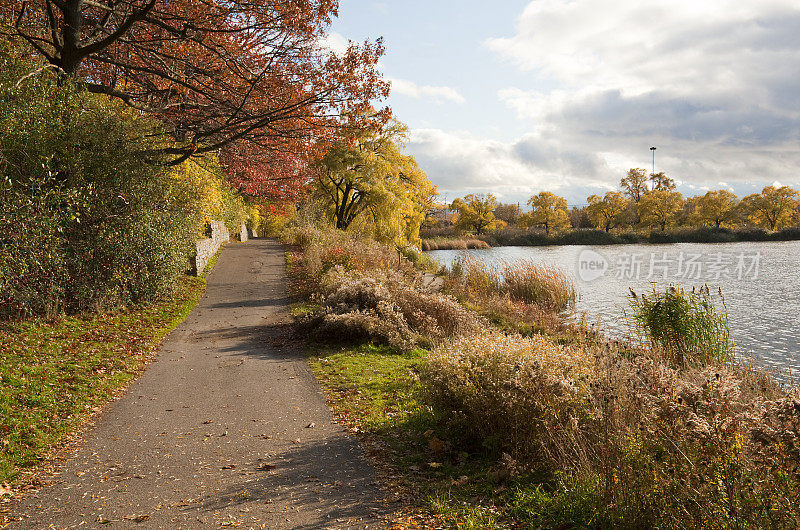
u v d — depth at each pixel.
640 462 3.59
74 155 12.12
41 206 10.26
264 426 6.69
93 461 5.63
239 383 8.73
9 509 4.50
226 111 16.47
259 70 16.34
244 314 15.01
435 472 5.11
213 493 4.77
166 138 18.09
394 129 39.00
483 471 4.98
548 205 93.50
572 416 4.76
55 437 6.26
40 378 8.02
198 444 6.10
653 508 3.42
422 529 3.95
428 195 46.84
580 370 5.62
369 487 4.80
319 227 36.09
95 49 13.75
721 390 3.81
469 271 21.52
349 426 6.60
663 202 90.25
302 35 15.83
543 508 4.02
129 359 10.02
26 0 13.98
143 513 4.40
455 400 6.06
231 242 36.84
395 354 10.55
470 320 12.73
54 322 11.25
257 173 20.73
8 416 6.50
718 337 10.08
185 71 16.47
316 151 17.66
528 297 19.16
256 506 4.47
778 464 3.04
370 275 16.17
